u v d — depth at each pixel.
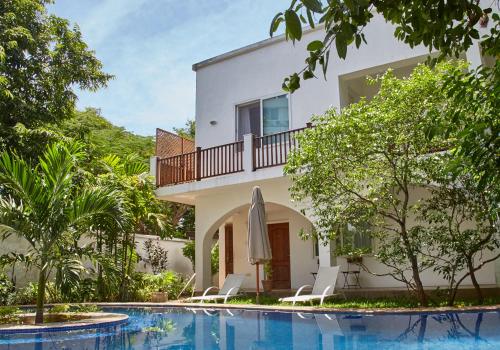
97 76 14.77
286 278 13.74
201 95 13.52
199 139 13.35
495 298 8.39
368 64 10.93
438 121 3.35
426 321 6.52
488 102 2.93
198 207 12.95
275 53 12.35
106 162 13.08
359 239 11.20
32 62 13.50
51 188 7.48
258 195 10.58
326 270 9.83
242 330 6.64
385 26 10.84
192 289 13.11
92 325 6.77
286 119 11.97
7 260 7.60
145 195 12.56
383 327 6.30
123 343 5.66
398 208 9.42
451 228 8.41
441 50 2.94
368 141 7.81
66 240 7.87
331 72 11.42
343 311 7.62
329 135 8.08
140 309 9.83
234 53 12.96
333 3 2.11
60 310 8.30
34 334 6.31
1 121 12.38
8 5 13.03
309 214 10.73
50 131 12.37
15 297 10.62
